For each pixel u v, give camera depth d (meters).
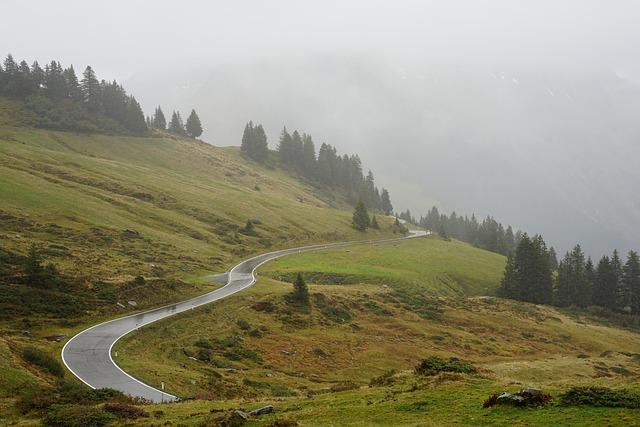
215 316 59.62
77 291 56.88
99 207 103.19
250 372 44.78
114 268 69.88
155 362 40.91
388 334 66.25
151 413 23.20
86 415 21.69
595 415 17.47
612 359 59.00
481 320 80.75
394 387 26.33
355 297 80.62
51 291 54.28
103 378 33.94
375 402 22.36
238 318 60.34
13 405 24.44
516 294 110.19
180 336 51.00
